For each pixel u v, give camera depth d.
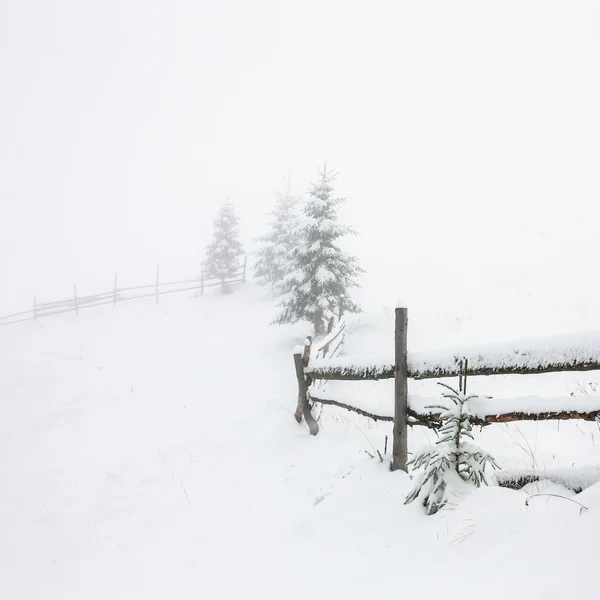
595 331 3.17
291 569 3.24
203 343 16.83
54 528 5.37
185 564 3.93
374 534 3.20
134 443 7.99
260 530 4.13
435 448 3.16
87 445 8.17
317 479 5.00
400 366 4.21
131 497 5.84
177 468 6.47
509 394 7.54
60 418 9.83
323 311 13.20
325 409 7.69
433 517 3.00
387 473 4.17
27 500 6.28
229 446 6.90
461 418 3.08
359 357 5.18
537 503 2.48
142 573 3.97
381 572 2.72
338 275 13.16
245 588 3.22
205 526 4.59
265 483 5.28
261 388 10.60
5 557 4.86
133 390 11.76
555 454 4.62
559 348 3.30
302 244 13.62
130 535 4.86
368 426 6.69
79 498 6.13
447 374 3.94
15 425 9.59
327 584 2.86
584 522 2.06
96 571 4.23
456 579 2.23
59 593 3.98
